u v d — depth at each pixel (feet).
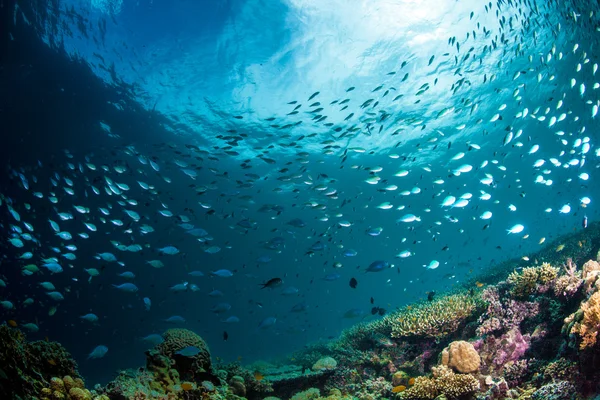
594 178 126.52
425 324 27.07
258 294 125.80
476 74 73.46
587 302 15.29
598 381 13.47
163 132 82.07
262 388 27.32
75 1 54.03
